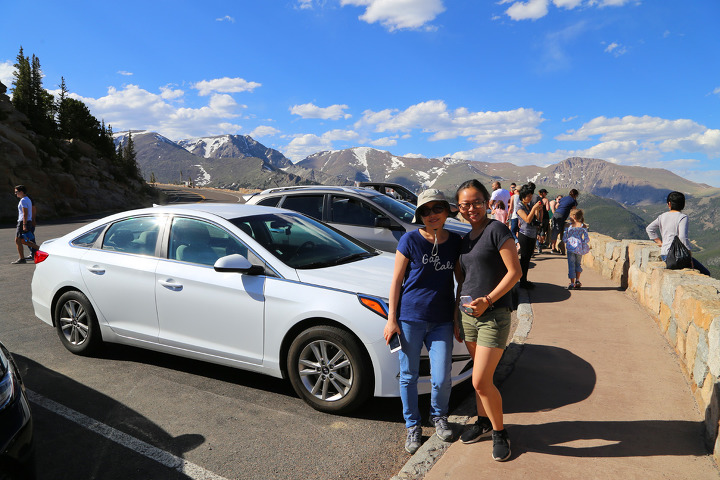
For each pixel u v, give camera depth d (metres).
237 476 3.11
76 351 5.26
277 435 3.63
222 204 5.38
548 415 3.76
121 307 4.87
